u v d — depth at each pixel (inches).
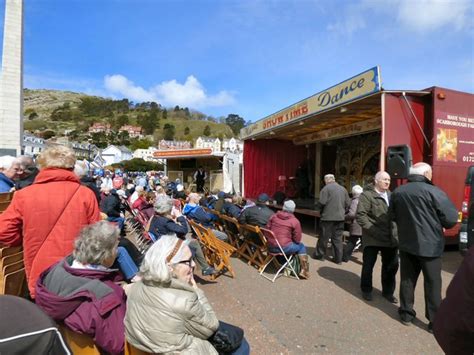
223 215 269.6
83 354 68.7
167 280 68.8
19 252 106.3
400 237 132.1
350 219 231.9
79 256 74.5
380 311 148.6
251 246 239.9
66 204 88.5
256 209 220.7
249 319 140.3
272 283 187.2
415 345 119.3
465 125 245.8
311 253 261.3
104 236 75.6
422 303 158.6
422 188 125.6
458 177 240.8
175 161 885.2
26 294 110.3
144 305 67.9
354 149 471.8
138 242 273.1
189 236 279.1
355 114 332.5
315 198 535.8
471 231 185.8
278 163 543.2
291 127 398.9
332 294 169.5
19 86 519.2
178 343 66.4
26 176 156.1
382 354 113.6
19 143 520.1
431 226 123.3
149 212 268.8
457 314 48.3
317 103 309.1
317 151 532.1
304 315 144.4
